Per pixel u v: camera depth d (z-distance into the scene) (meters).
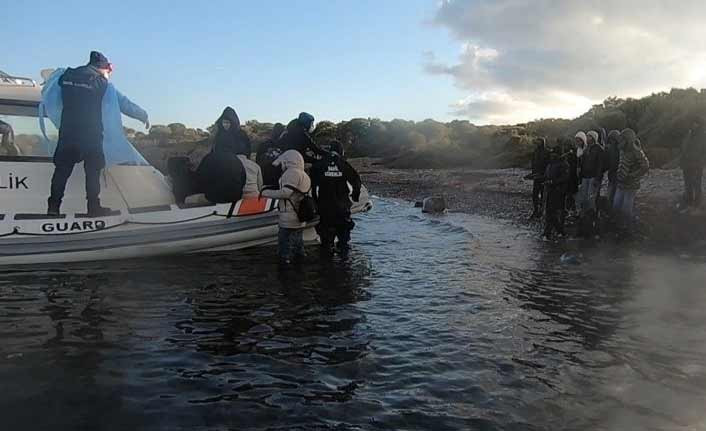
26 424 3.49
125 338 5.01
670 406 3.88
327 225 9.24
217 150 8.85
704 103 35.50
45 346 4.73
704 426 3.60
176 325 5.41
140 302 6.11
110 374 4.26
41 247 7.48
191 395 3.97
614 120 43.03
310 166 9.41
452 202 20.62
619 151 11.60
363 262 8.81
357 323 5.65
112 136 8.08
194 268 7.83
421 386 4.19
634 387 4.19
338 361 4.64
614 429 3.58
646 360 4.71
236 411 3.75
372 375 4.38
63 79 7.41
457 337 5.27
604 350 4.95
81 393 3.93
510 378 4.34
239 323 5.55
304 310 6.05
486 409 3.84
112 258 7.97
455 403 3.92
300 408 3.81
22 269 7.35
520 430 3.56
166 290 6.62
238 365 4.52
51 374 4.21
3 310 5.65
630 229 11.40
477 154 55.22
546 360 4.71
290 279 7.41
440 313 6.06
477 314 6.03
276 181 9.36
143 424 3.55
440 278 7.76
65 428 3.46
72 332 5.10
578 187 13.58
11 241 7.32
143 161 8.62
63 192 7.62
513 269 8.43
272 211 9.29
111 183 8.20
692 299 6.65
